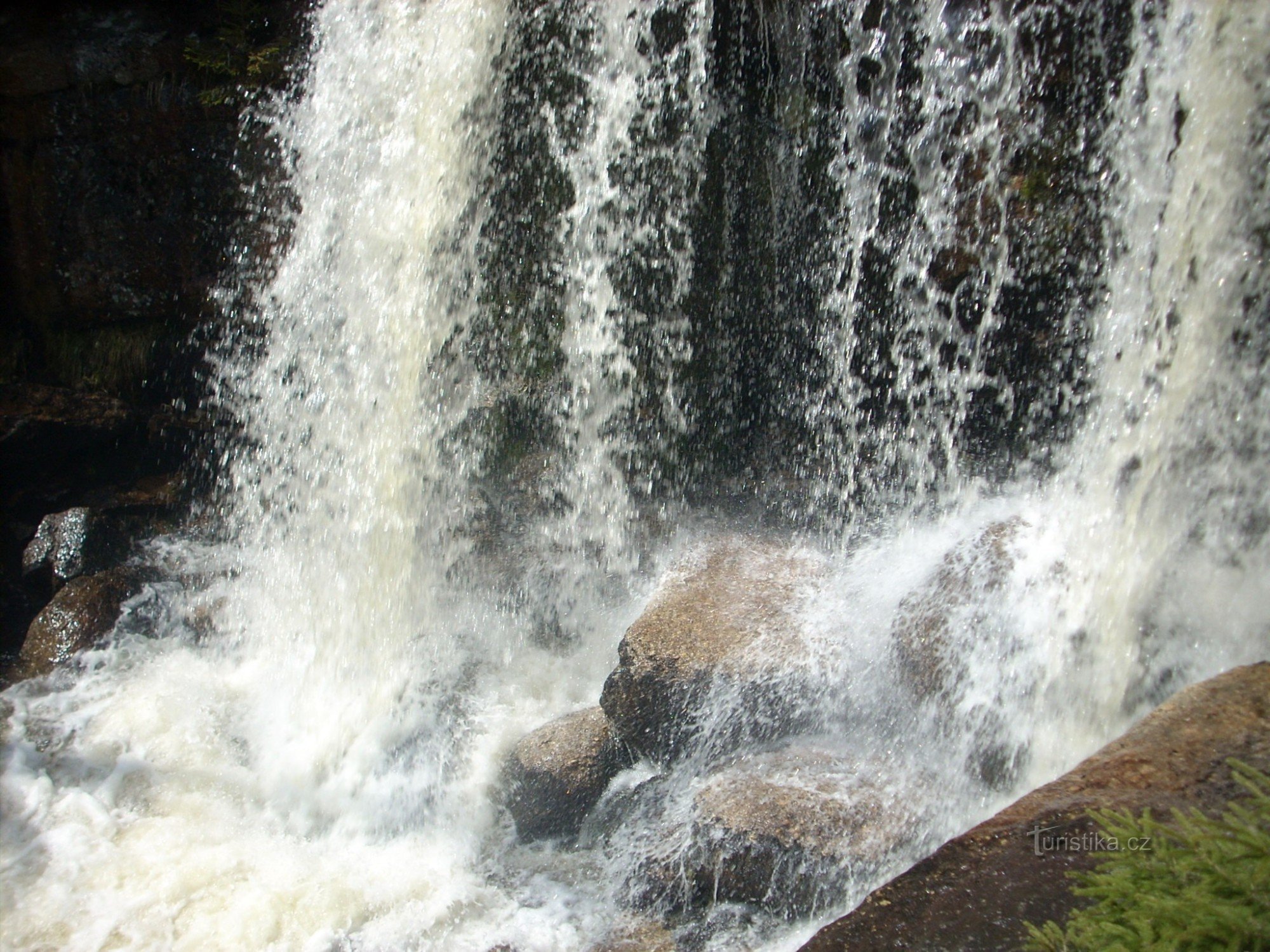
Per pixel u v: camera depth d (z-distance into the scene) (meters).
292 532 7.83
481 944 4.51
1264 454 4.97
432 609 7.00
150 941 4.59
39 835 5.30
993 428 6.43
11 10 8.10
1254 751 3.21
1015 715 4.62
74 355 8.48
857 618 5.41
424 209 7.18
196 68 7.99
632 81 6.68
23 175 8.28
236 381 8.22
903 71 6.24
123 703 6.53
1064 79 5.68
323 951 4.52
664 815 4.86
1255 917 2.23
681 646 5.21
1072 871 2.97
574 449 7.18
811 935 4.09
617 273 7.02
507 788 5.36
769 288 7.01
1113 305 5.67
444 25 7.04
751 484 7.21
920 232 6.41
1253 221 4.98
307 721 6.34
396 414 7.31
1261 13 4.85
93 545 7.76
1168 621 4.75
